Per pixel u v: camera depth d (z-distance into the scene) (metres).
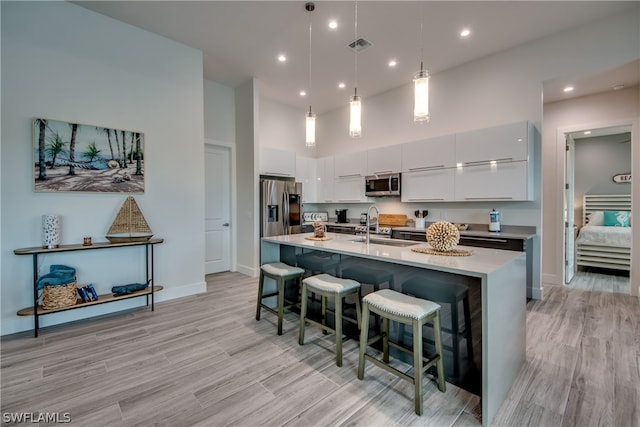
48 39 2.78
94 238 3.04
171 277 3.61
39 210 2.74
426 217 4.46
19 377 1.98
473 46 3.60
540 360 2.19
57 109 2.82
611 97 3.78
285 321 2.97
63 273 2.71
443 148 3.93
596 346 2.40
